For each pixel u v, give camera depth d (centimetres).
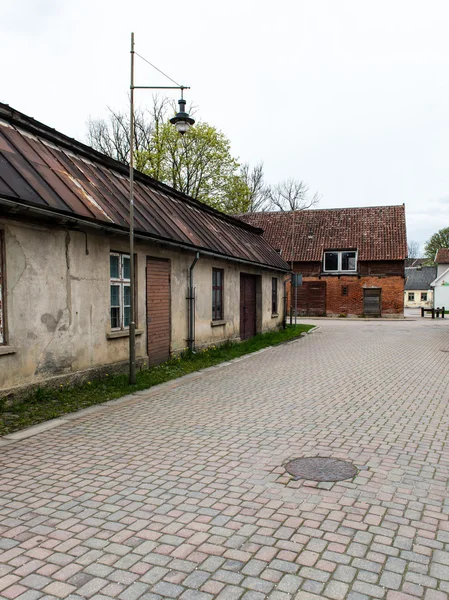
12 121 884
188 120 951
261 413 725
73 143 1030
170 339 1194
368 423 666
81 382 871
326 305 3612
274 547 342
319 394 860
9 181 705
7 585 301
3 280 717
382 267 3506
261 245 2027
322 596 288
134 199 1112
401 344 1697
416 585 298
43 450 558
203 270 1368
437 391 886
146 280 1080
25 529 373
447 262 6266
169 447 566
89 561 328
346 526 372
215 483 458
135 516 392
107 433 624
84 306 880
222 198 3312
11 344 727
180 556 332
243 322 1738
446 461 515
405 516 389
